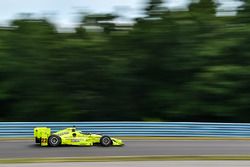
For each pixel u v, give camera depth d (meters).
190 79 38.75
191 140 26.47
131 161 17.88
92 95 39.69
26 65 38.97
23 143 24.03
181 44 38.88
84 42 40.28
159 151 21.36
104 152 20.77
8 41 39.62
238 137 28.38
